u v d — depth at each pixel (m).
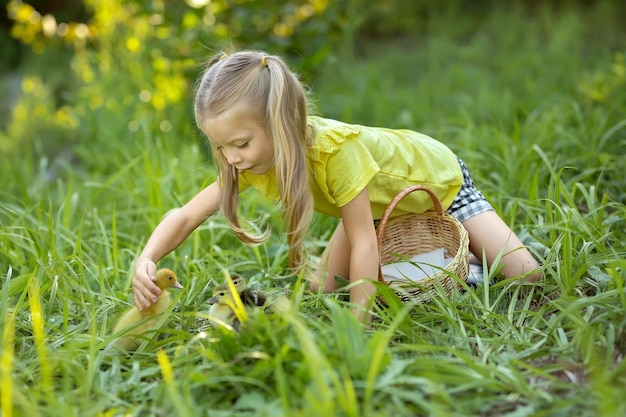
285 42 6.37
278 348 2.46
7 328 2.67
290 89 2.91
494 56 8.35
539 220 3.69
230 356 2.53
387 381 2.31
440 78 7.39
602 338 2.62
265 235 3.35
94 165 6.08
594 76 6.46
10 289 3.23
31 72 9.84
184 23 6.40
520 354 2.64
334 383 2.19
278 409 2.25
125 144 6.14
